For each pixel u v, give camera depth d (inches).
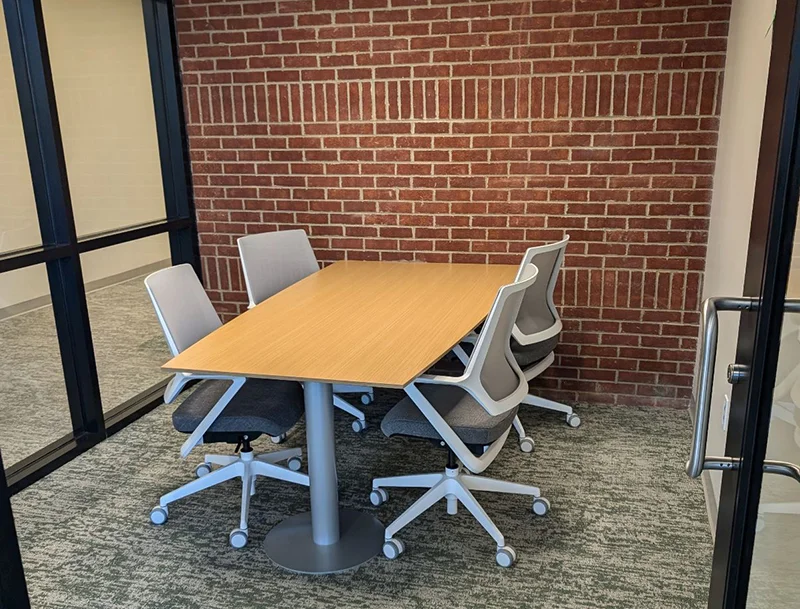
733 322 98.1
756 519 50.4
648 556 94.3
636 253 139.1
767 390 47.4
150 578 91.9
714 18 125.0
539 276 116.0
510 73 136.0
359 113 145.3
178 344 99.0
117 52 140.6
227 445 131.5
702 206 133.7
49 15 121.8
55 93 122.6
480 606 85.0
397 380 79.6
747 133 99.9
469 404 97.0
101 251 138.9
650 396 145.7
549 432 134.0
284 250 138.0
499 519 103.8
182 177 158.9
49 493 114.6
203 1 147.3
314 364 85.8
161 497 106.5
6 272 115.6
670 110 130.9
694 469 49.8
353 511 106.1
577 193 138.8
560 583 89.0
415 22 137.9
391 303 113.2
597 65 132.0
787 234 44.4
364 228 151.7
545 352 124.0
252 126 151.7
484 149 140.9
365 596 87.3
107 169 138.6
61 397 130.2
